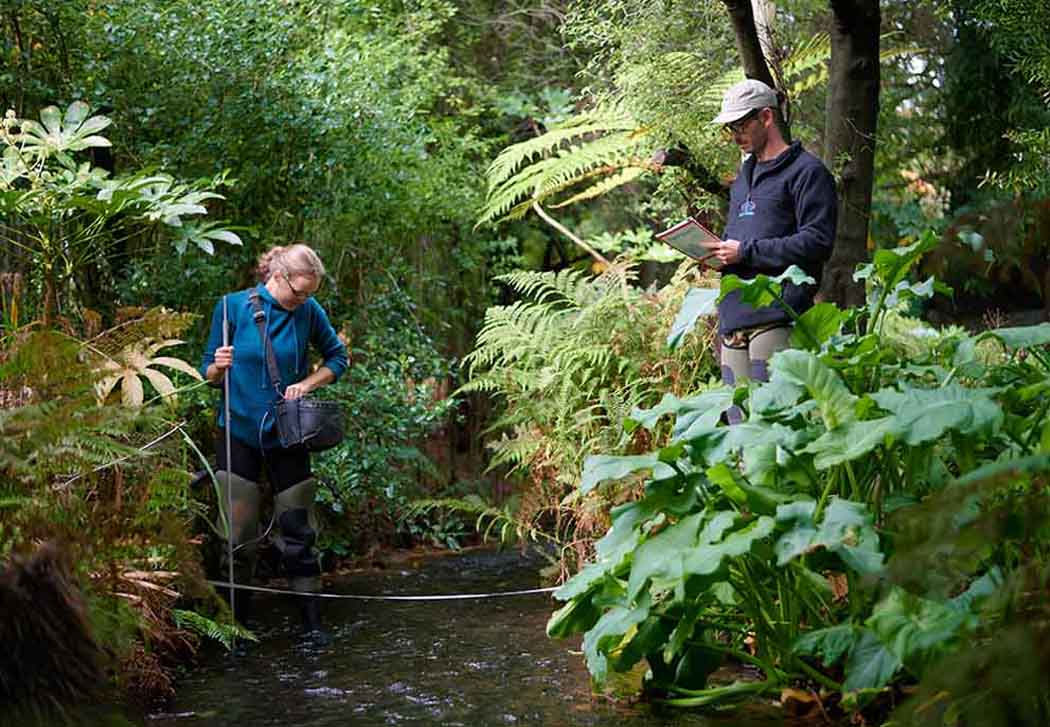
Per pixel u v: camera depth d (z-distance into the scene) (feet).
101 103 20.35
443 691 14.02
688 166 20.08
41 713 10.45
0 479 11.85
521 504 21.34
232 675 15.02
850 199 18.06
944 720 9.23
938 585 9.45
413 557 25.79
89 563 11.94
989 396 11.19
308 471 18.40
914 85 29.73
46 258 18.30
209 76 21.13
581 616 13.34
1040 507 9.11
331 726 12.59
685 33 22.54
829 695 12.34
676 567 11.29
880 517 12.40
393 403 24.73
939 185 30.42
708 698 12.84
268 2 21.99
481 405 30.45
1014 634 8.77
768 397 12.20
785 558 10.94
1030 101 26.73
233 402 18.19
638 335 19.71
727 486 12.07
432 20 31.32
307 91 22.24
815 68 25.68
